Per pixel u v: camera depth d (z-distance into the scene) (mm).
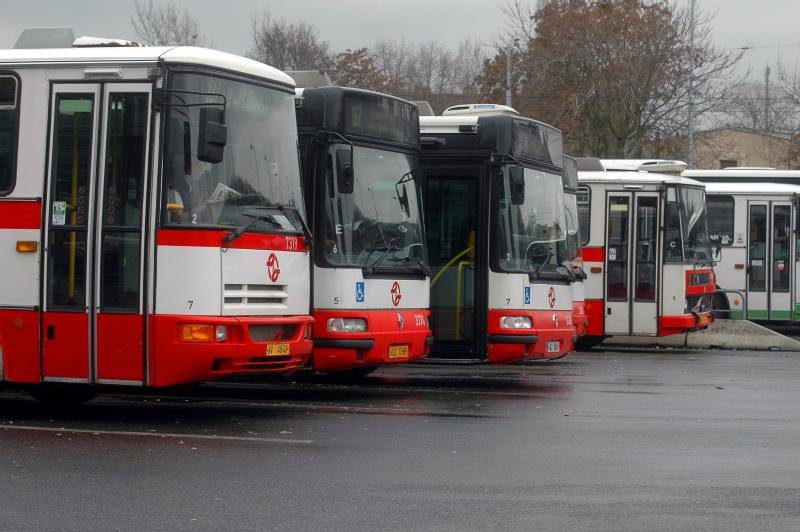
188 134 17281
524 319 24516
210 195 17312
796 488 13211
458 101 95000
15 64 17969
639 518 11656
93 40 20000
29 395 21453
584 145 65438
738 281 41969
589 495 12680
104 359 17297
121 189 17328
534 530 11133
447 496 12547
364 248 21672
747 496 12750
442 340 24984
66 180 17641
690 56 63844
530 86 66875
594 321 35312
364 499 12359
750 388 24266
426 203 25141
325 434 16578
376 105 22219
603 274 35281
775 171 43500
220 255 17172
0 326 17797
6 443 15508
